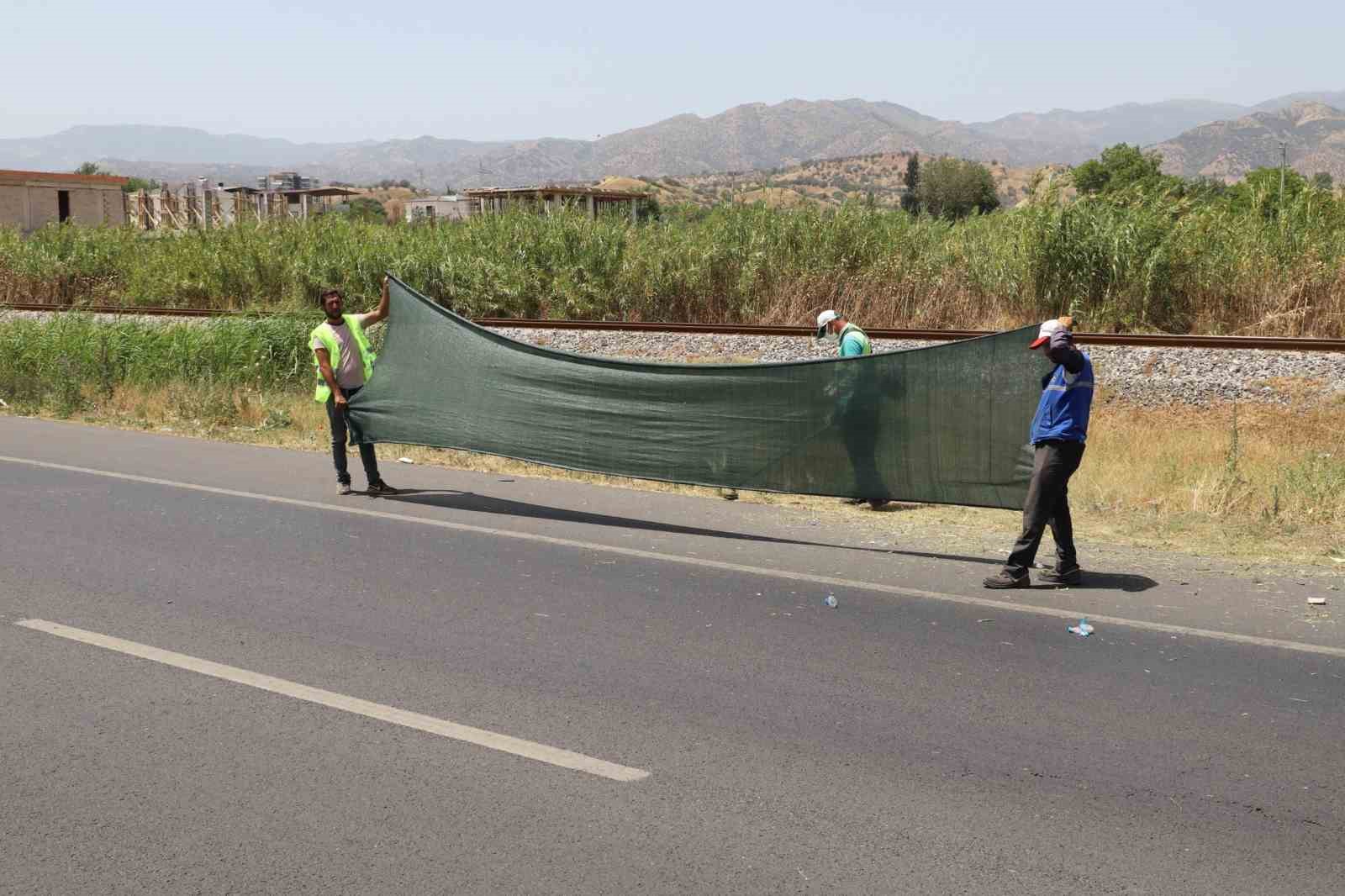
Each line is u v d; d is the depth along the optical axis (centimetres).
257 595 681
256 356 1812
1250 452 1143
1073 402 699
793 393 840
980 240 2039
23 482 1042
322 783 425
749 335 1800
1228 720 489
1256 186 1975
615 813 401
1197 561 778
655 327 1873
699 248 2117
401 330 998
